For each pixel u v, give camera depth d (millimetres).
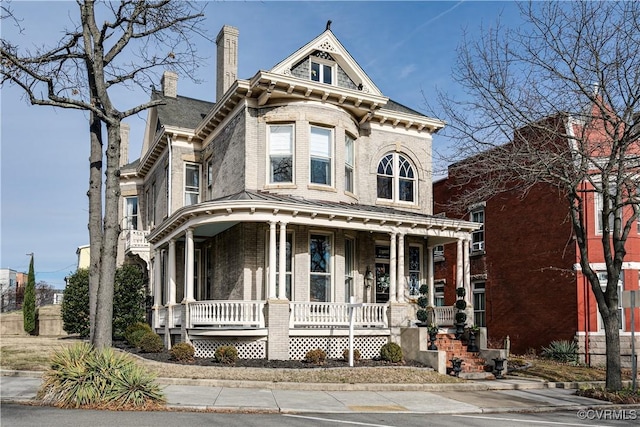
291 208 18047
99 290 12133
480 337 20562
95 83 12484
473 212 30094
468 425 11016
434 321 22812
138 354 19469
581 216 17062
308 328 18672
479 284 29281
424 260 23984
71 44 13281
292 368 16156
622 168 16172
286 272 20234
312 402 12828
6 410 10391
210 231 21484
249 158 20688
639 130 16156
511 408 13367
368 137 23500
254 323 17969
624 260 23094
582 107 16781
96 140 13047
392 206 23656
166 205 26297
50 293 83562
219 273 21719
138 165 32312
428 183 24766
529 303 25891
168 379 14500
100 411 10562
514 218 27156
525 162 18156
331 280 20656
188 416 10539
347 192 21797
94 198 12922
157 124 28578
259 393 13602
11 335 32250
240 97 21344
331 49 21922
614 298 16266
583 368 21484
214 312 18281
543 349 24359
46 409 10586
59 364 11570
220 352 17047
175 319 20766
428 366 18172
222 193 22859
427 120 24469
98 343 11930
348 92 21375
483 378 18109
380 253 22891
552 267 24203
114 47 13008
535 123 17328
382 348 18812
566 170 16891
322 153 21344
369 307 20016
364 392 14781
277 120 20781
